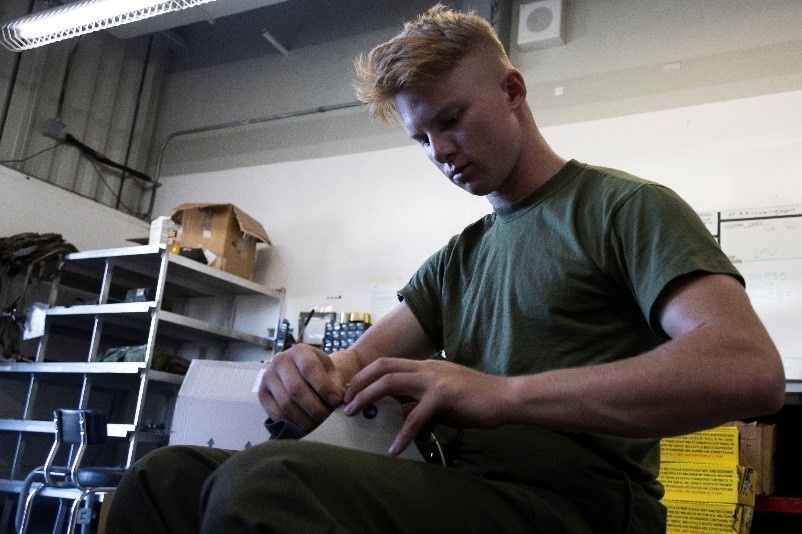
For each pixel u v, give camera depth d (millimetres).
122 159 5168
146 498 679
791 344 3053
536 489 689
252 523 458
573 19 4113
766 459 2660
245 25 5375
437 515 556
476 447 752
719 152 3498
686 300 642
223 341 4555
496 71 843
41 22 4082
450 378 624
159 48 5527
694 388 567
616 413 583
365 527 509
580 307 762
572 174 846
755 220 3283
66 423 2875
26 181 4414
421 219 4215
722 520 2398
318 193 4625
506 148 835
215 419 3072
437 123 819
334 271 4387
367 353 905
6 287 4199
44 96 4750
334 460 524
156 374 3605
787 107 3414
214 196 5039
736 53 3619
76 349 4590
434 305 969
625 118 3791
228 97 5254
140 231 5082
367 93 866
